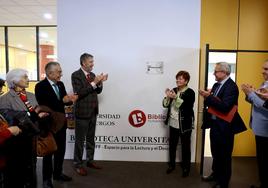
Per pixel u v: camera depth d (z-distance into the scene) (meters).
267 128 2.49
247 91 2.53
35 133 1.89
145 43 3.68
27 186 2.05
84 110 3.10
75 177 3.10
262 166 2.60
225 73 2.64
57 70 2.65
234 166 3.57
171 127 3.23
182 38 3.66
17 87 2.07
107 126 3.78
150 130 3.77
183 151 3.17
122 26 3.67
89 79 3.16
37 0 5.09
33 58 7.89
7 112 1.81
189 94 3.08
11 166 1.86
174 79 3.70
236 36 3.79
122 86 3.73
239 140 4.00
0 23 7.05
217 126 2.64
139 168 3.47
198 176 3.18
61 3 3.64
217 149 2.67
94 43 3.69
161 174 3.24
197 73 3.68
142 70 3.71
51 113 2.38
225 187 2.65
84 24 3.67
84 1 3.64
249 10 3.76
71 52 3.70
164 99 3.40
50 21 6.80
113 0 3.64
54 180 2.98
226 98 2.54
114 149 3.81
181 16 3.64
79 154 3.19
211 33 3.75
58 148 2.81
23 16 6.27
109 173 3.26
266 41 3.82
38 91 2.54
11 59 7.79
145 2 3.63
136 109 3.75
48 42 7.91
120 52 3.70
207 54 3.08
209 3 3.71
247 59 3.86
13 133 1.67
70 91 3.71
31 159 2.06
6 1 5.15
